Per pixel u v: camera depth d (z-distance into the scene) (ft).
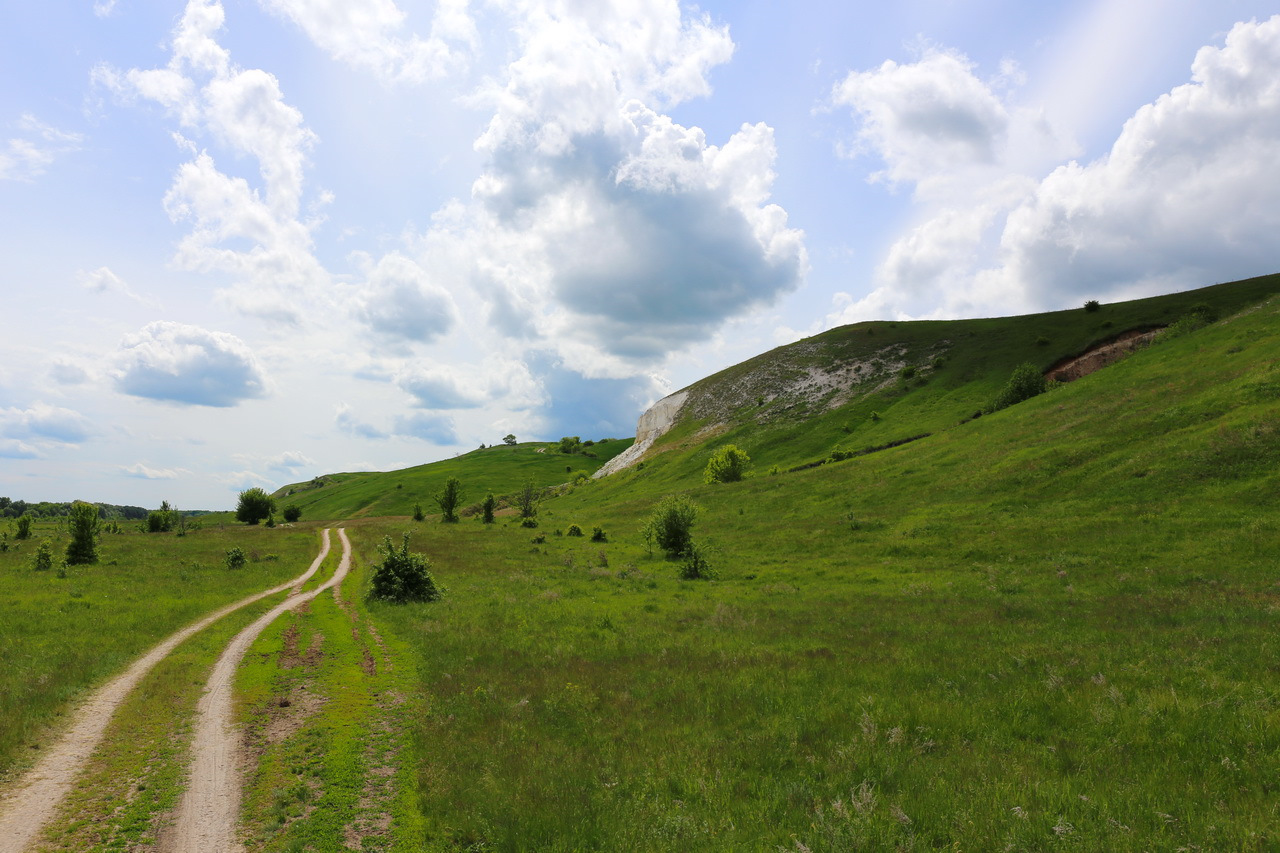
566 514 294.46
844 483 197.67
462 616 85.30
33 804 32.24
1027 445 169.68
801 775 30.73
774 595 98.94
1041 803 25.36
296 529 282.77
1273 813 22.54
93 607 91.40
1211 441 124.57
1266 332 175.01
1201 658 44.16
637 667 55.26
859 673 48.21
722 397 464.65
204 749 39.55
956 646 55.72
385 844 27.76
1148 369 191.62
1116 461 136.26
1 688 49.32
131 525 351.25
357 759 37.32
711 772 32.12
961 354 373.20
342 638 73.36
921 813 25.08
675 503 157.79
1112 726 33.12
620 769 33.30
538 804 28.99
